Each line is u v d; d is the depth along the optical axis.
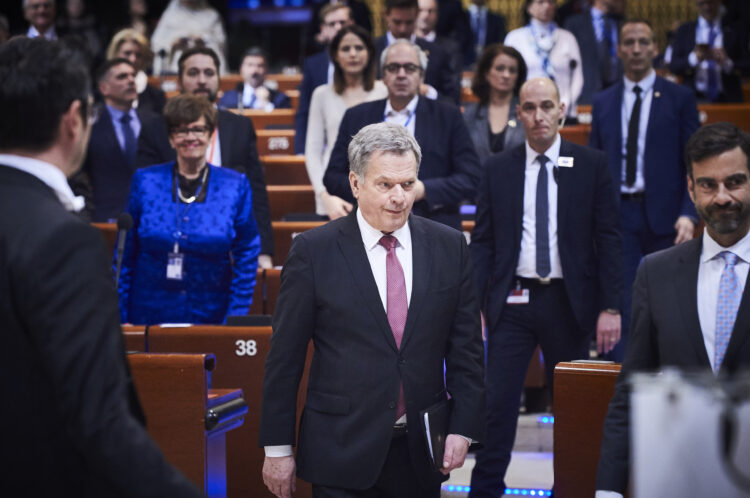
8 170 5.26
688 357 7.32
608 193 12.39
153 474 4.92
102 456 4.84
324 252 8.34
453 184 14.21
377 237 8.42
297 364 8.34
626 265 16.23
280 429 8.21
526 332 12.52
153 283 12.29
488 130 17.97
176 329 11.41
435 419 8.09
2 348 4.98
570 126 23.16
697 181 7.40
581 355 12.44
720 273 7.43
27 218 5.07
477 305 8.72
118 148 18.86
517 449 16.08
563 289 12.34
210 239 12.20
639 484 4.25
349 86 17.52
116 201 18.80
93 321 4.95
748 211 7.27
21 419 5.00
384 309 8.25
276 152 25.41
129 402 5.50
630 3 47.72
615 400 7.66
